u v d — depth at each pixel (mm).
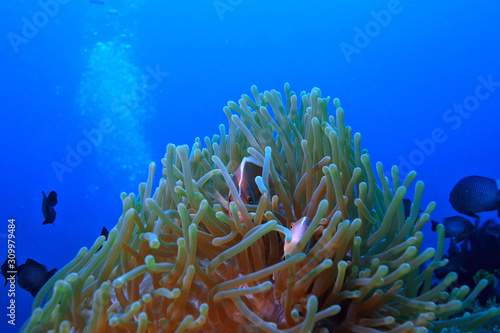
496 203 3803
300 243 1412
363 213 1678
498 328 2391
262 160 1895
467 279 3582
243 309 1338
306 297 1480
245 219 1568
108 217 12547
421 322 1372
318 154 1896
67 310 1396
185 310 1438
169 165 1777
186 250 1432
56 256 11094
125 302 1463
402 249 1575
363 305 1474
